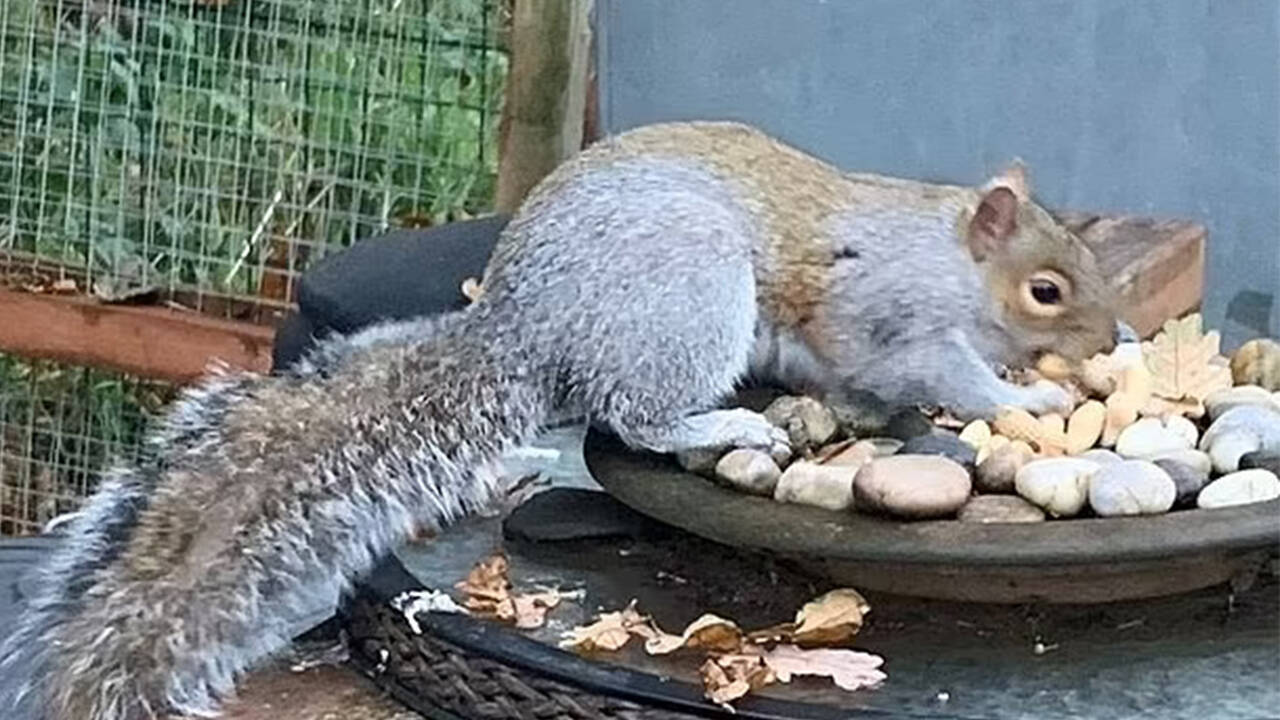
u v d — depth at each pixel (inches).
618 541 57.2
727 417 56.5
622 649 53.2
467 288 64.1
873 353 59.2
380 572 55.8
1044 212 61.5
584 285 56.8
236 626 54.7
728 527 53.0
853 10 81.6
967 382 58.8
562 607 54.9
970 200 60.2
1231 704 51.5
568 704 52.2
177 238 89.5
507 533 57.7
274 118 87.7
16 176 91.2
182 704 54.1
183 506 55.7
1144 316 68.6
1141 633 53.6
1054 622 53.9
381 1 85.8
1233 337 80.0
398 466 55.8
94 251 90.5
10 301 87.9
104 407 93.4
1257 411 55.7
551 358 56.8
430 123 85.9
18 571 61.7
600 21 84.0
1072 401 58.4
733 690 51.3
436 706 53.7
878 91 82.0
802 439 57.2
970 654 53.0
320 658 55.9
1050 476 53.0
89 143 90.3
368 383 56.7
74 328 87.4
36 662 55.1
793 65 82.5
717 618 53.6
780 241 58.9
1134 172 80.5
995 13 80.7
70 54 90.0
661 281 57.0
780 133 83.0
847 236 59.2
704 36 82.9
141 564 55.1
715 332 57.3
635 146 58.9
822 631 53.1
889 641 53.4
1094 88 80.4
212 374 62.7
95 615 54.7
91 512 57.0
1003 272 60.0
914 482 52.7
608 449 57.1
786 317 59.2
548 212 57.6
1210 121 79.4
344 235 87.4
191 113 88.8
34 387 94.2
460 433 56.3
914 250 59.3
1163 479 52.9
